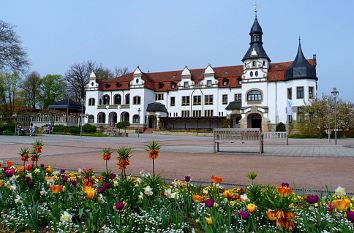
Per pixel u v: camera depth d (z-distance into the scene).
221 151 17.58
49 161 11.97
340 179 8.04
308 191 6.31
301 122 51.22
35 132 46.34
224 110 64.50
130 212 4.05
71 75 81.25
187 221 3.98
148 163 11.66
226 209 3.97
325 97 51.75
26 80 84.56
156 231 3.53
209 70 66.44
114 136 46.84
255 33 61.47
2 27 41.44
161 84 71.75
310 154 15.80
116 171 9.34
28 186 4.85
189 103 67.69
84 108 79.44
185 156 14.72
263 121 58.72
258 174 8.92
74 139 32.75
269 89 59.47
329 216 3.72
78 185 5.38
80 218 3.96
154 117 68.56
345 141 34.91
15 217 3.95
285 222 2.93
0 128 44.16
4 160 11.71
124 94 71.31
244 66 61.94
